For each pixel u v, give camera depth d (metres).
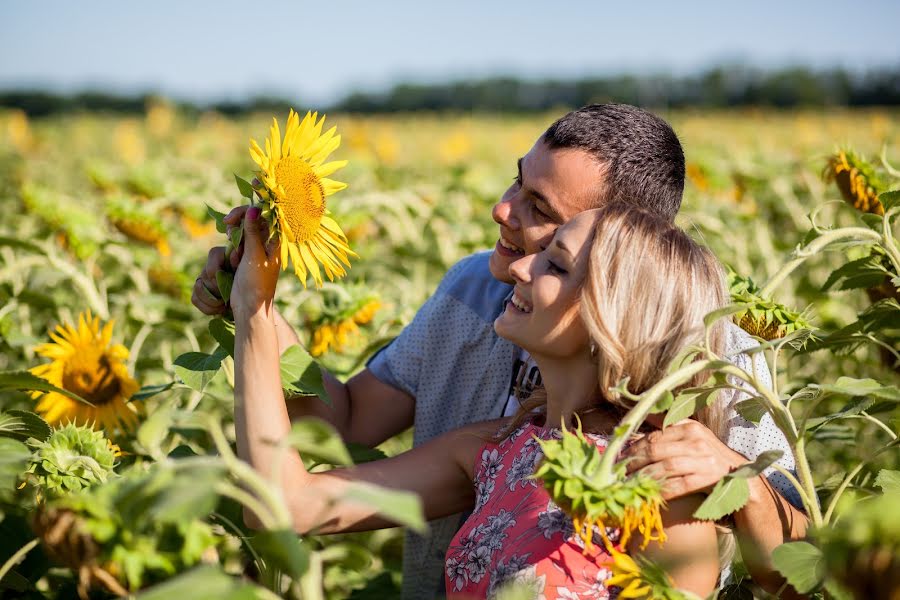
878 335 2.08
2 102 28.12
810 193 4.99
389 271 3.71
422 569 1.99
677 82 34.72
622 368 1.39
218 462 0.92
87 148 12.81
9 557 1.62
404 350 2.03
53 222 3.01
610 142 1.63
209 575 0.87
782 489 1.65
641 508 1.12
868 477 1.78
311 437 0.92
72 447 1.55
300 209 1.53
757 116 20.88
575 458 1.12
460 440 1.69
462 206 4.75
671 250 1.42
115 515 1.04
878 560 0.97
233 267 1.61
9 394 2.87
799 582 1.18
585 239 1.44
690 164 4.59
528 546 1.43
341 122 16.08
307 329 2.49
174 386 1.89
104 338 2.06
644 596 1.22
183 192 3.74
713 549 1.35
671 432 1.38
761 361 1.70
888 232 1.66
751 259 4.01
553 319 1.45
